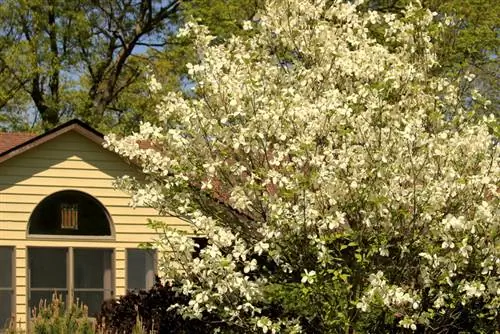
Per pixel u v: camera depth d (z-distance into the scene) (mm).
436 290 9172
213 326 11961
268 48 10852
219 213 10055
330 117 9430
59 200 15711
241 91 9555
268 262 10461
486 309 9766
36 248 15531
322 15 10883
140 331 11344
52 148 15742
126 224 15875
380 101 9344
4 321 15227
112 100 30281
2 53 27641
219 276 8992
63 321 10797
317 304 9547
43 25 28062
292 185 9055
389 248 9602
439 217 9281
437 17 24234
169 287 12844
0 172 15523
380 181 9211
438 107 10023
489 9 24312
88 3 28953
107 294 15695
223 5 24531
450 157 9391
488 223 9094
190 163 9805
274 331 9008
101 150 15844
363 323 9516
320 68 10180
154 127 9875
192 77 9859
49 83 29203
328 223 9133
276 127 9375
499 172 9414
